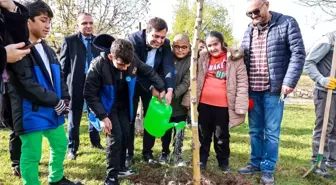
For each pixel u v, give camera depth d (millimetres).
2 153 4258
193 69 2766
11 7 2186
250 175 3824
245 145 5242
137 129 5500
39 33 2791
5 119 2828
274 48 3400
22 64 2650
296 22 3348
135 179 3516
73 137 4152
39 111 2801
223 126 3742
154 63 3715
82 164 3963
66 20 6938
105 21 7293
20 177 3492
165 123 3285
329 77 3648
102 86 3104
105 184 3195
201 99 3770
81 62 4141
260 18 3377
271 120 3527
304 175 3844
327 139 3918
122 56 2928
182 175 3520
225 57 3711
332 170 4121
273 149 3564
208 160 4297
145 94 3930
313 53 3771
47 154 4258
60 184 3246
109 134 3166
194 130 2861
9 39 2217
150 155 4148
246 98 3582
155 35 3436
